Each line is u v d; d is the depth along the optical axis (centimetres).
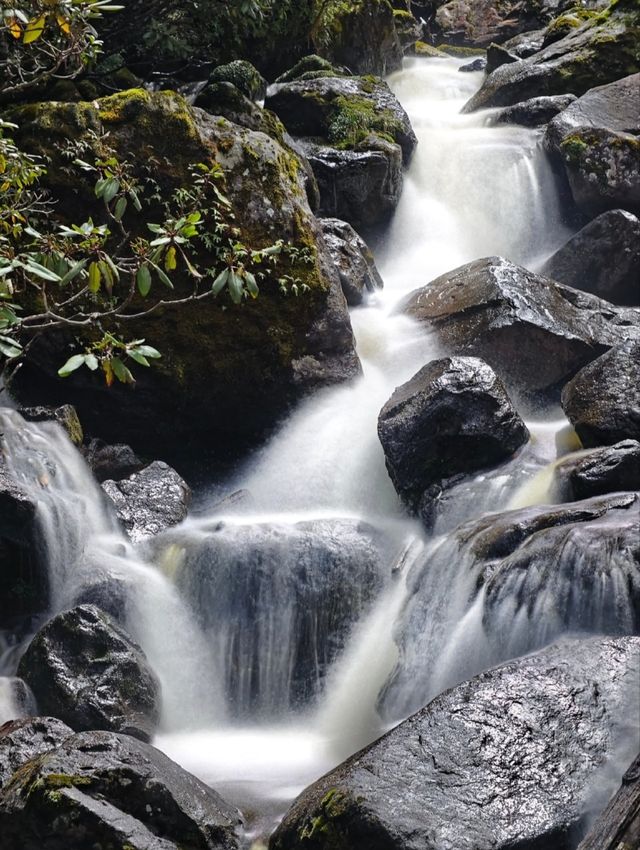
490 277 1141
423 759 568
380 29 1967
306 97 1526
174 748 771
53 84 1179
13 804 556
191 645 868
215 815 586
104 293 1020
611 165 1399
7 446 899
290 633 868
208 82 1516
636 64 1716
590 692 611
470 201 1539
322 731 819
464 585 762
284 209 1097
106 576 867
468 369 967
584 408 941
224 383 1071
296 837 553
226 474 1112
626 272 1264
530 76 1734
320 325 1098
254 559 881
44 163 1025
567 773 566
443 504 912
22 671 770
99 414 1066
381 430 962
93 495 938
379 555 895
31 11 816
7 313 600
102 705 746
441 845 520
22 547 850
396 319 1189
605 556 686
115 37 1463
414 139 1552
